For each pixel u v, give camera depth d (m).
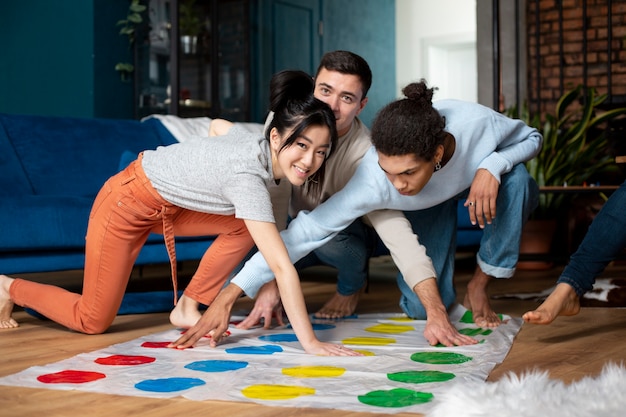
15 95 6.72
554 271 4.69
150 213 2.30
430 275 2.29
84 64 6.27
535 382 1.52
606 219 2.14
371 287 4.02
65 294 2.47
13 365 1.99
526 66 6.29
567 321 2.66
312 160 2.01
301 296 2.04
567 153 4.96
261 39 7.48
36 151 3.72
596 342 2.27
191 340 2.16
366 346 2.18
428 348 2.15
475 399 1.40
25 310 2.88
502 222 2.45
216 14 5.73
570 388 1.51
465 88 8.85
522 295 3.37
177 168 2.20
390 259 5.88
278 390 1.67
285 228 2.56
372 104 8.70
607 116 4.95
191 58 6.76
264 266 2.18
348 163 2.42
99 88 6.28
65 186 3.72
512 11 6.34
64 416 1.50
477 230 4.44
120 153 4.02
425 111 1.99
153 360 2.00
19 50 6.66
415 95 2.04
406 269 2.31
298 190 2.56
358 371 1.86
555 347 2.20
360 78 2.23
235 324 2.62
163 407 1.56
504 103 6.35
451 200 2.63
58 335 2.45
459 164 2.29
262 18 7.49
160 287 4.02
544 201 4.83
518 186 2.42
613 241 2.13
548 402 1.39
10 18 6.70
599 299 3.07
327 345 2.06
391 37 8.99
